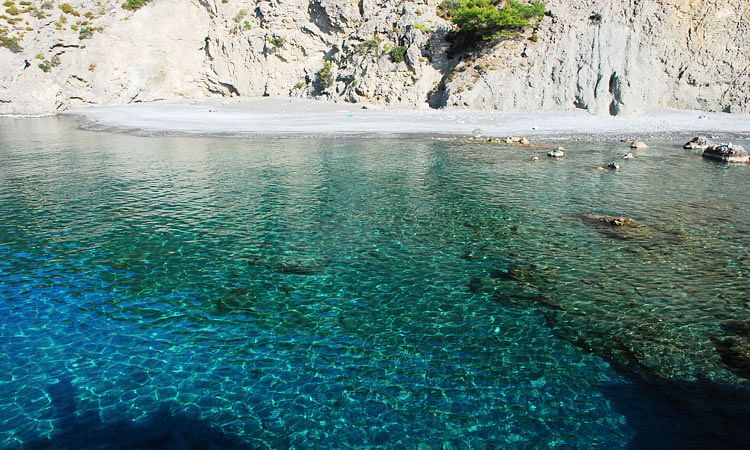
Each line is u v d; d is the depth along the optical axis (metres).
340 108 54.12
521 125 42.62
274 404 8.74
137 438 7.90
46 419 8.31
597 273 14.04
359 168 27.91
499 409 8.59
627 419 8.29
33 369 9.70
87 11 66.75
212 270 14.44
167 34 69.06
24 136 42.00
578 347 10.43
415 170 27.33
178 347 10.49
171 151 33.72
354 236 17.19
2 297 12.63
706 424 8.12
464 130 41.16
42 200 21.48
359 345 10.59
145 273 14.21
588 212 19.59
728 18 47.69
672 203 20.73
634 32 48.03
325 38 66.44
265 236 17.19
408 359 10.08
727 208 19.94
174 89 70.38
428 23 56.41
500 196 21.98
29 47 62.16
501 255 15.44
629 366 9.73
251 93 69.06
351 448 7.73
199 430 8.09
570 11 51.09
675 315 11.64
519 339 10.77
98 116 54.69
